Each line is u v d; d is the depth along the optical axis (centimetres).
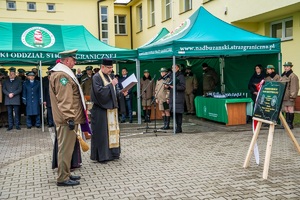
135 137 917
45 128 1128
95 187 511
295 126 1025
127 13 2658
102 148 645
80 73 1425
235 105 1041
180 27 1099
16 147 829
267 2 1292
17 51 1024
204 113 1162
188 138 883
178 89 941
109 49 1154
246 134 920
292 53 1369
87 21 2134
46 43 1116
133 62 1462
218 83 1330
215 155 691
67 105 485
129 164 637
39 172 600
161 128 1059
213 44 930
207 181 523
